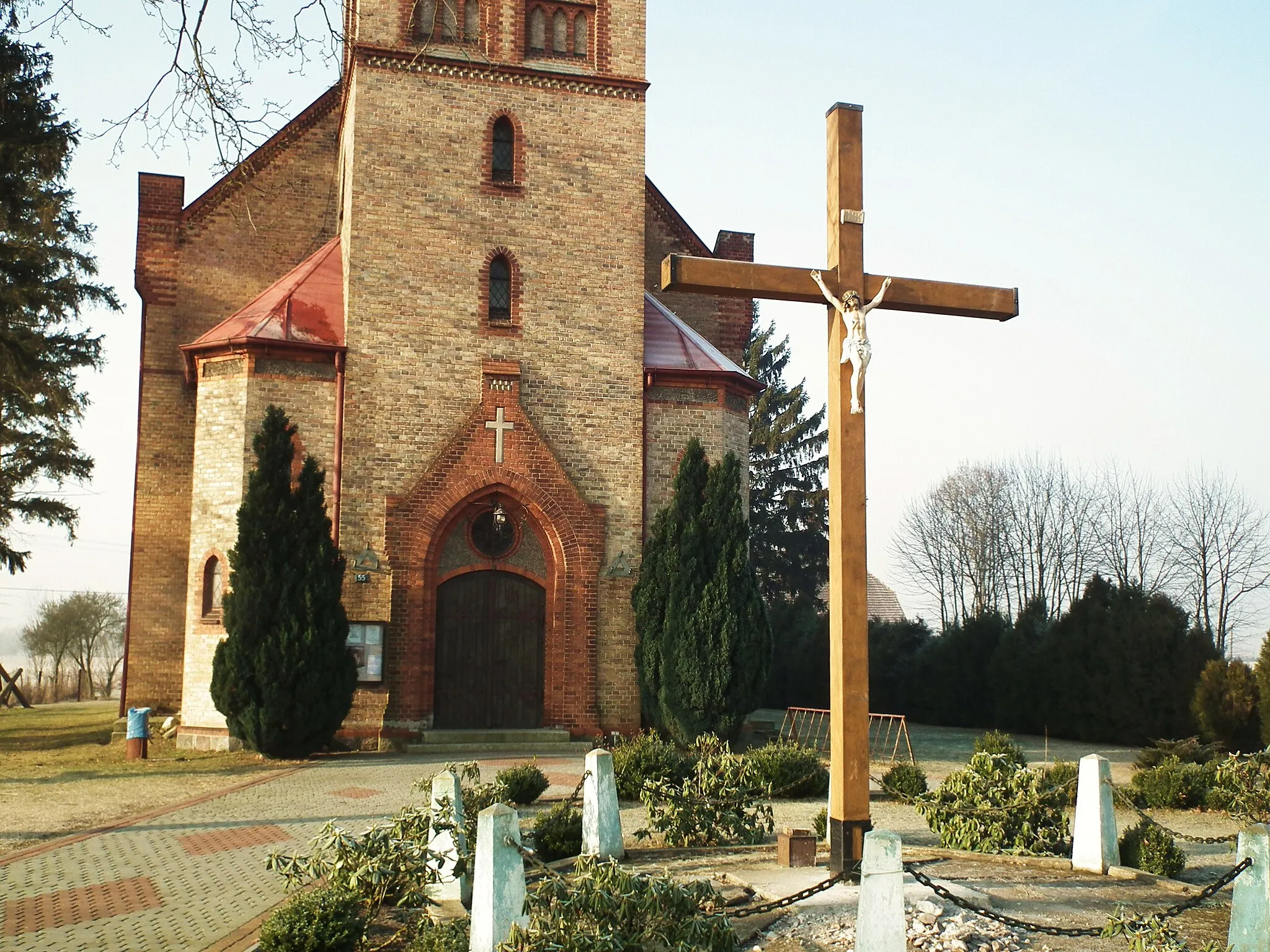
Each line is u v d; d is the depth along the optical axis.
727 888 9.79
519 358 22.89
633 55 24.30
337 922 8.13
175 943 8.60
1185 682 26.02
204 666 21.47
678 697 20.80
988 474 54.09
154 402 25.28
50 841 12.54
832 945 8.20
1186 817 15.58
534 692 22.44
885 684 35.31
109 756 20.56
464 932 7.96
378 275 22.33
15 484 29.33
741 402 24.66
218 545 21.64
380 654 21.30
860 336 10.32
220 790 16.19
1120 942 8.43
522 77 23.58
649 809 12.41
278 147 26.88
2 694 48.22
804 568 55.56
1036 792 11.95
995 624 32.25
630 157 24.05
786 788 15.72
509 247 23.14
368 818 13.88
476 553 22.39
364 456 21.84
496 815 7.56
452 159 23.02
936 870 10.76
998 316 11.18
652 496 23.36
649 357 24.02
